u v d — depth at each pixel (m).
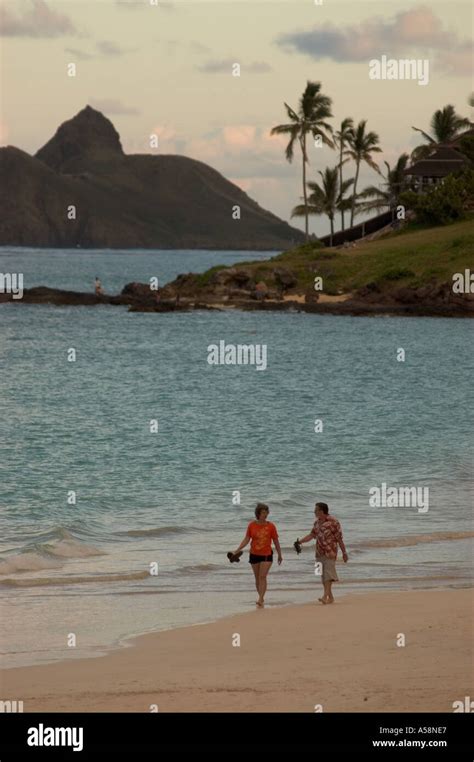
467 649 18.09
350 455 45.75
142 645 19.00
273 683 16.14
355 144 177.50
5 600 22.92
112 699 15.55
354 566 26.72
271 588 24.53
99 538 30.34
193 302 144.75
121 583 24.84
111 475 40.34
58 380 74.38
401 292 137.50
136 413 58.31
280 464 43.25
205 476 40.44
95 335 112.38
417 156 191.38
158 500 35.91
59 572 25.94
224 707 15.06
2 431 50.53
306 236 172.38
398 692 15.58
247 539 22.80
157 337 111.00
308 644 18.70
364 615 21.06
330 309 137.00
